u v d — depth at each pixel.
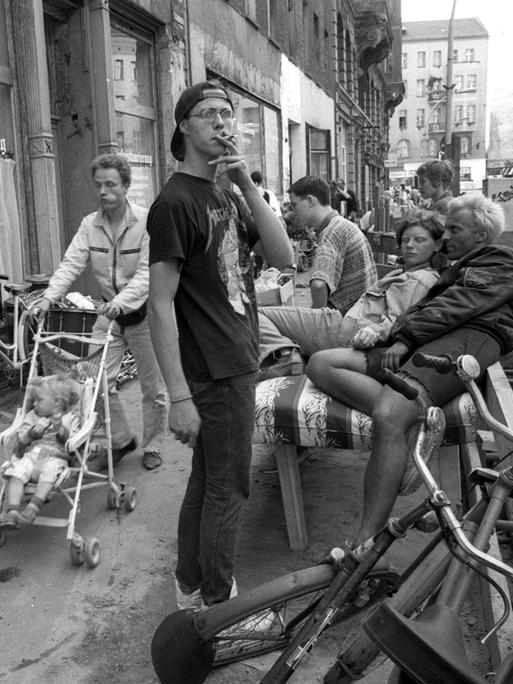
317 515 4.22
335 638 3.04
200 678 2.42
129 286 4.35
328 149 29.38
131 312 4.52
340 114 32.62
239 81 16.11
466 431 3.42
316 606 2.31
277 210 14.27
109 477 4.19
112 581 3.53
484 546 2.04
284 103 21.28
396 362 3.45
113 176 4.34
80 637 3.10
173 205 2.65
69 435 3.71
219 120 2.73
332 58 29.78
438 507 1.96
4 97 7.48
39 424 3.67
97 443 4.77
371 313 4.23
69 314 4.62
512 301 3.64
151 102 11.30
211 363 2.77
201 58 13.06
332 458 5.17
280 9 21.22
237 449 2.85
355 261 4.84
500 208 3.90
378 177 51.91
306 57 25.44
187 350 2.83
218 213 2.79
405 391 2.14
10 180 7.36
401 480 3.14
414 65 114.88
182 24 11.95
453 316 3.49
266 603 2.26
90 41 8.93
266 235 2.92
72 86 9.09
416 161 115.88
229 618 2.29
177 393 2.71
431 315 3.49
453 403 3.44
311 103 25.75
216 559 2.86
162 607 3.32
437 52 114.50
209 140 2.75
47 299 4.33
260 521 4.17
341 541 3.91
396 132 116.06
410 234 4.18
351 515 4.22
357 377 3.53
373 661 2.24
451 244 3.93
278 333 4.50
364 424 3.46
